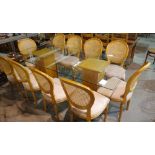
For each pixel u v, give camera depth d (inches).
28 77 75.2
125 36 135.7
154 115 82.7
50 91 68.1
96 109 64.3
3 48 126.6
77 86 46.8
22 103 97.4
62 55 112.3
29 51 110.9
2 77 123.5
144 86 107.2
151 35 251.3
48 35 154.0
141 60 152.7
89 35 149.7
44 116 86.1
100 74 77.7
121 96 70.9
